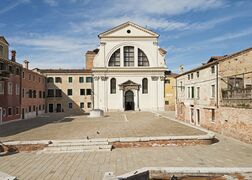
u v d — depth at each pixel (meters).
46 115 49.69
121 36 58.81
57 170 13.72
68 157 16.33
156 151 17.72
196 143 19.45
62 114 51.97
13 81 38.56
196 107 31.47
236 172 12.55
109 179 10.95
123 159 15.76
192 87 33.19
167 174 12.66
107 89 58.16
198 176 12.57
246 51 25.17
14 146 18.06
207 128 28.14
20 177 12.67
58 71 57.91
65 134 23.14
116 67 58.09
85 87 58.59
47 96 57.38
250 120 19.88
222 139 21.89
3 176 11.57
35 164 14.84
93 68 57.62
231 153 16.97
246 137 20.42
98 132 23.22
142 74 58.94
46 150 17.77
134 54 59.22
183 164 14.55
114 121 34.69
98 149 18.03
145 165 14.48
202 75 29.62
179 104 38.66
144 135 22.09
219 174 12.53
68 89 58.28
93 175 12.88
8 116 36.66
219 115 25.09
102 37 58.59
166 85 61.62
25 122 35.34
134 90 58.62
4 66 35.22
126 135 22.17
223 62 25.03
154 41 59.62
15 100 39.28
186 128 26.52
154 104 58.81
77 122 34.12
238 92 21.80
